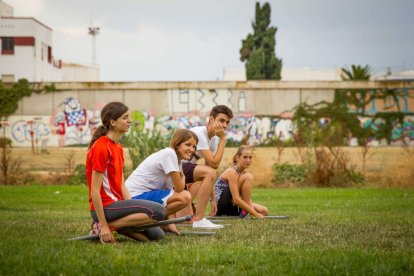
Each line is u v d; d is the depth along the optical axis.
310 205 11.53
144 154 19.50
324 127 30.84
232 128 31.14
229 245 5.63
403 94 30.89
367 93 30.92
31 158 27.31
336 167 20.05
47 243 5.64
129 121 5.92
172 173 6.48
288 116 31.12
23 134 31.00
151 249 5.36
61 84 30.92
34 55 45.16
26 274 4.31
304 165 20.83
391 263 4.77
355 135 30.91
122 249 5.34
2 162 20.34
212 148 8.19
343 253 5.20
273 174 21.59
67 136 31.06
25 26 44.75
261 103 31.14
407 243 6.00
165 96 31.12
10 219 8.19
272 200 13.09
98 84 30.88
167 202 6.51
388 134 30.89
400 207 11.02
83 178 20.58
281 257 5.04
